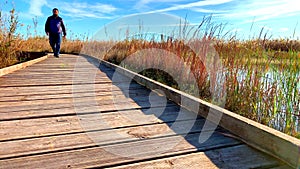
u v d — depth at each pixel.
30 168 1.04
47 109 1.91
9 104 2.02
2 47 4.33
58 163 1.09
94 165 1.09
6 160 1.10
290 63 1.96
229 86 2.23
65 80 3.25
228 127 1.54
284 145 1.14
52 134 1.42
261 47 2.41
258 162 1.15
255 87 2.02
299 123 1.72
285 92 1.88
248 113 1.98
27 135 1.39
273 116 1.85
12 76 3.44
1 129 1.47
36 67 4.60
